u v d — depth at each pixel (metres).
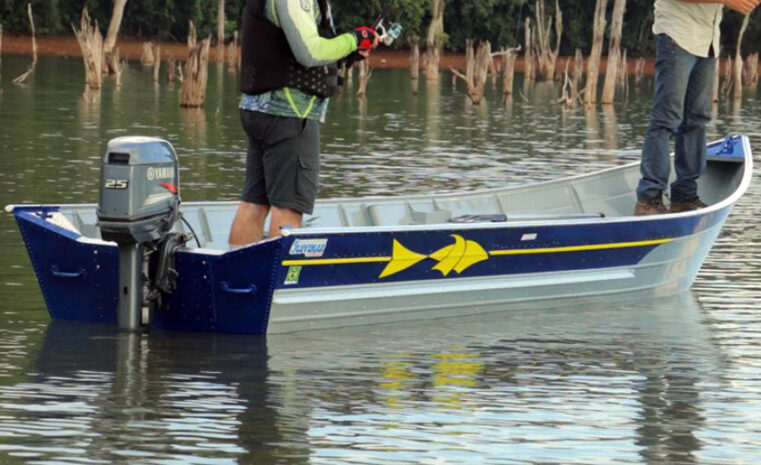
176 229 13.84
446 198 16.97
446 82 70.56
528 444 10.14
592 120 47.03
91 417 10.47
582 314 14.78
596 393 11.55
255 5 13.18
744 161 17.72
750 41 97.12
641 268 15.55
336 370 11.98
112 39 61.34
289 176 13.42
